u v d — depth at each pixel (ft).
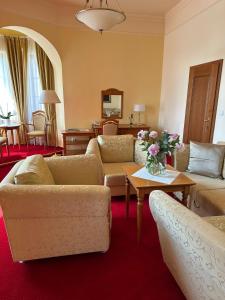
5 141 15.33
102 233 5.73
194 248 3.40
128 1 13.70
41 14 13.82
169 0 13.56
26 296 4.91
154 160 7.00
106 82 16.78
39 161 6.67
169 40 15.98
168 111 16.65
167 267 5.55
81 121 17.11
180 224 3.62
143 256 6.16
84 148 16.80
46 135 18.45
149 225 7.61
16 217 5.23
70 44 15.43
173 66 15.60
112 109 17.31
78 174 7.70
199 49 12.50
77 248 5.82
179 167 9.18
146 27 16.26
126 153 10.61
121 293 4.99
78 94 16.52
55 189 5.14
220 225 4.97
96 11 7.48
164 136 6.95
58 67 16.34
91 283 5.25
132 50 16.53
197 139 13.00
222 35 10.64
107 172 9.12
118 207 8.90
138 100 17.61
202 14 12.07
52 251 5.73
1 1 11.91
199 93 12.59
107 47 16.14
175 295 4.96
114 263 5.89
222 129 10.96
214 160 8.30
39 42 15.56
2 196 4.97
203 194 6.91
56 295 4.93
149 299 4.85
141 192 6.34
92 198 5.22
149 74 17.25
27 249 5.58
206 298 3.70
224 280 2.93
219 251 2.80
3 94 18.52
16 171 6.20
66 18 14.89
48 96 15.37
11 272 5.56
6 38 17.26
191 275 4.01
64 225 5.48
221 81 10.91
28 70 18.47
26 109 19.11
